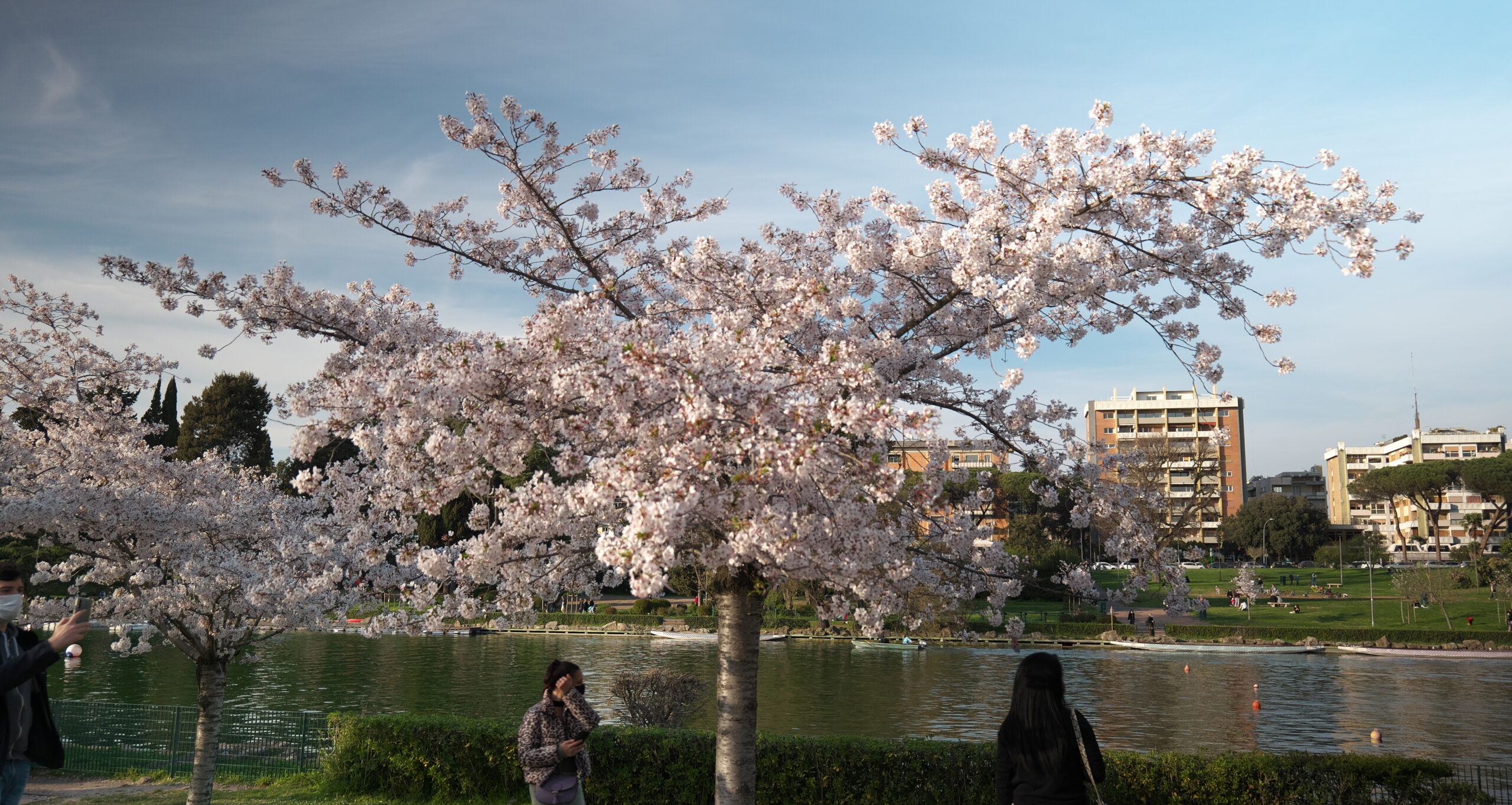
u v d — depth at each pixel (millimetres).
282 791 15422
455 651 54094
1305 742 28906
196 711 18156
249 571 12414
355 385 8062
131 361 16594
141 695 33094
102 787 16078
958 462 11141
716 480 7125
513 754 14461
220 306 12648
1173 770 13281
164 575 13000
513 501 8141
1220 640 64875
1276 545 125125
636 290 12773
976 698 35719
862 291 11008
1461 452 147750
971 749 13258
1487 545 121625
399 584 11711
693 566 9008
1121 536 10539
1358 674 47531
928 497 9719
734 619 8773
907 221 9523
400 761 15047
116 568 13164
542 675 41719
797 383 7352
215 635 12344
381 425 9000
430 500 8102
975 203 9602
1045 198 9109
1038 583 10375
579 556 9648
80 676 38438
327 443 8422
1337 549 117062
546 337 7945
